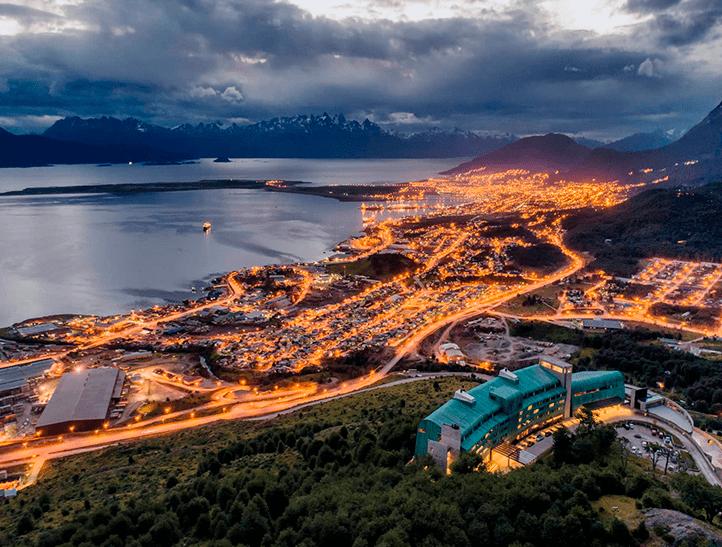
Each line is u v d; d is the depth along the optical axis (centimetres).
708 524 10969
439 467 14825
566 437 15662
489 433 16050
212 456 17912
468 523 10894
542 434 17462
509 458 15862
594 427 16675
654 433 18288
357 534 10875
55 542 13100
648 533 10312
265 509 12912
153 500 14862
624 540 10106
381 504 11588
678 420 19312
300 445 18012
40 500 16750
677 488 12562
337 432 18225
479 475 12850
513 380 17900
